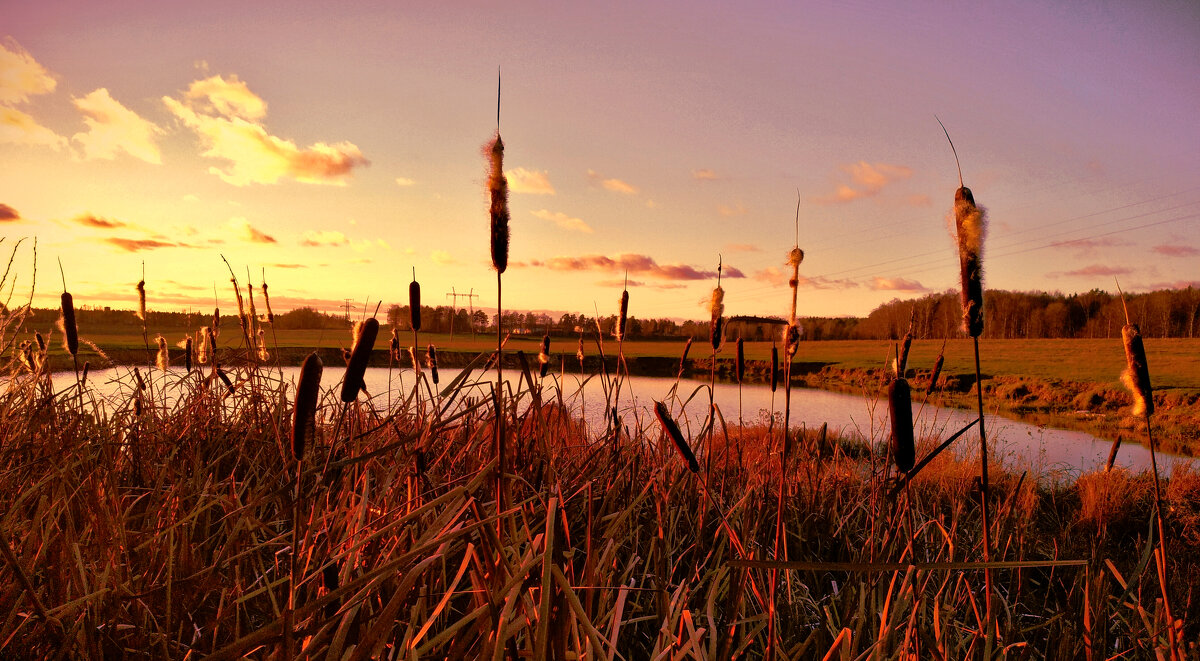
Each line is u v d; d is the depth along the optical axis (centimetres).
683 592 158
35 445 226
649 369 5056
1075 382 3816
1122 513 564
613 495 220
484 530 114
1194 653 183
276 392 273
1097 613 202
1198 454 1819
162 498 215
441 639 117
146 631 149
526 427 233
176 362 385
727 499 254
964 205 154
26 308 257
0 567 161
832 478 320
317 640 103
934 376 273
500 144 125
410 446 202
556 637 113
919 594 159
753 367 5275
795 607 204
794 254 183
